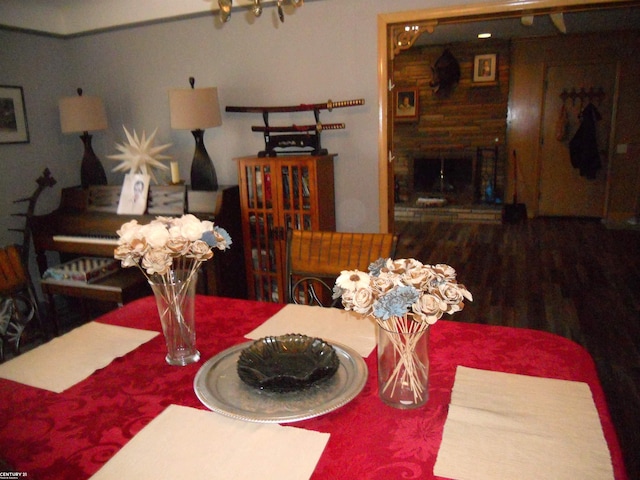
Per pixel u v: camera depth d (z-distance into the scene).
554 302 3.59
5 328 1.85
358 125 3.21
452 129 6.41
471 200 6.62
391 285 0.99
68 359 1.35
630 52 5.55
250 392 1.14
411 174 6.79
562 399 1.08
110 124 3.92
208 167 3.34
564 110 5.95
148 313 1.69
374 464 0.90
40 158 3.72
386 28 2.99
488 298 3.73
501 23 4.87
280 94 3.37
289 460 0.91
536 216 6.41
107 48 3.75
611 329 3.10
